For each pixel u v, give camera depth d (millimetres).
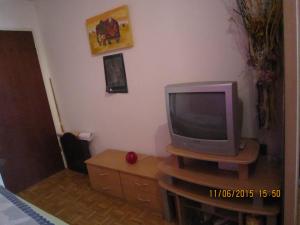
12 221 1177
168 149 1771
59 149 3322
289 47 1005
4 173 2732
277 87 1425
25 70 2902
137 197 2229
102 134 2885
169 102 1740
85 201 2461
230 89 1396
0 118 2682
